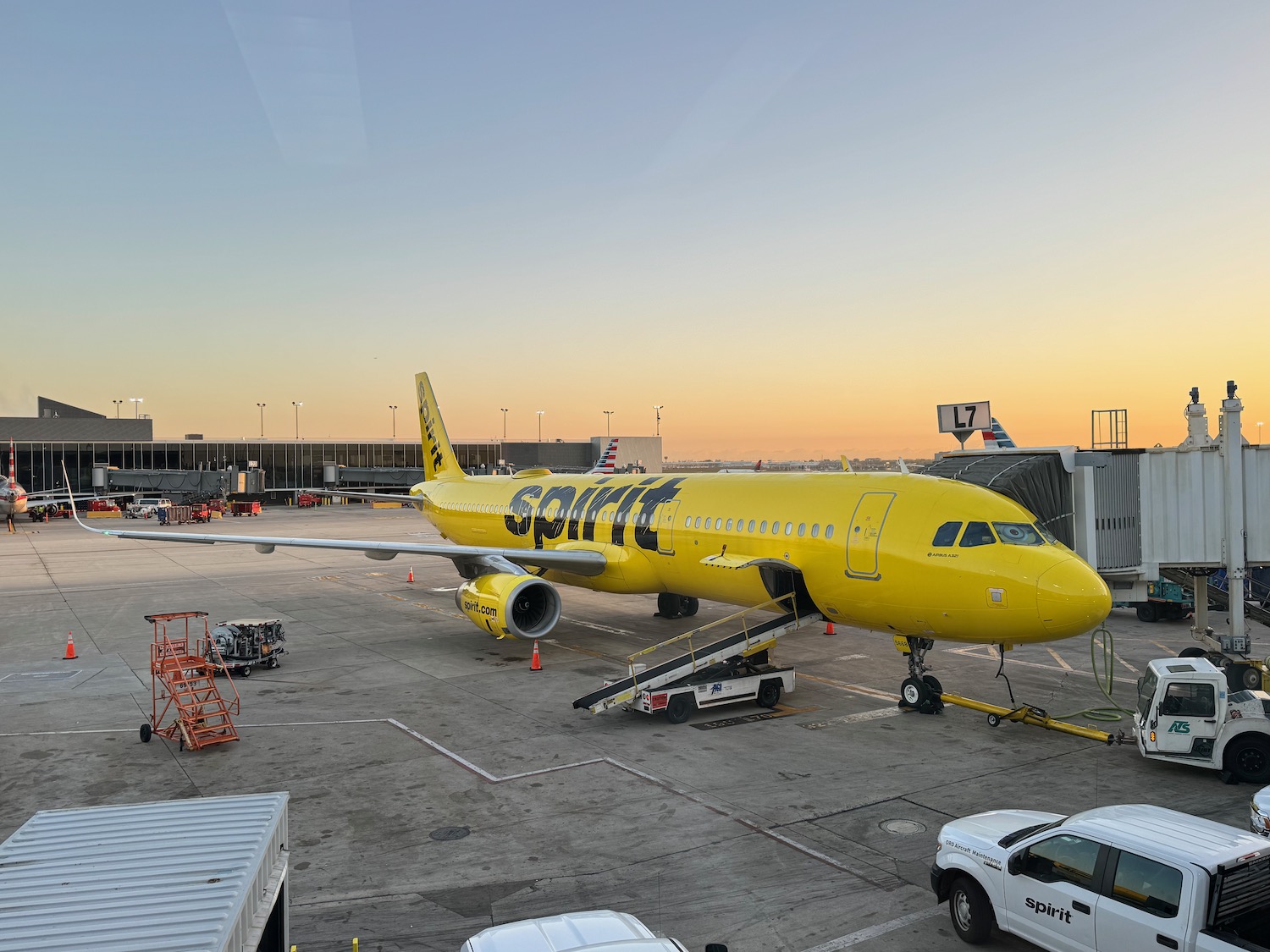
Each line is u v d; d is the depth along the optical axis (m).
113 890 6.92
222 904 6.71
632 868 11.81
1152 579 21.67
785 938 10.07
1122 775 15.38
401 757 16.53
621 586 27.12
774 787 14.84
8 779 15.37
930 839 12.73
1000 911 9.71
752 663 21.42
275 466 117.81
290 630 30.02
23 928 6.32
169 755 16.70
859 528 19.30
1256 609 23.55
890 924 10.41
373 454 123.94
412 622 31.53
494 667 24.12
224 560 54.09
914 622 18.45
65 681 22.64
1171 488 21.64
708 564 21.89
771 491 22.38
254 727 18.48
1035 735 17.80
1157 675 15.66
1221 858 8.39
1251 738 14.70
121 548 62.16
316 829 13.16
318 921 10.45
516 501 33.59
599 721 18.89
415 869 11.81
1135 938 8.46
